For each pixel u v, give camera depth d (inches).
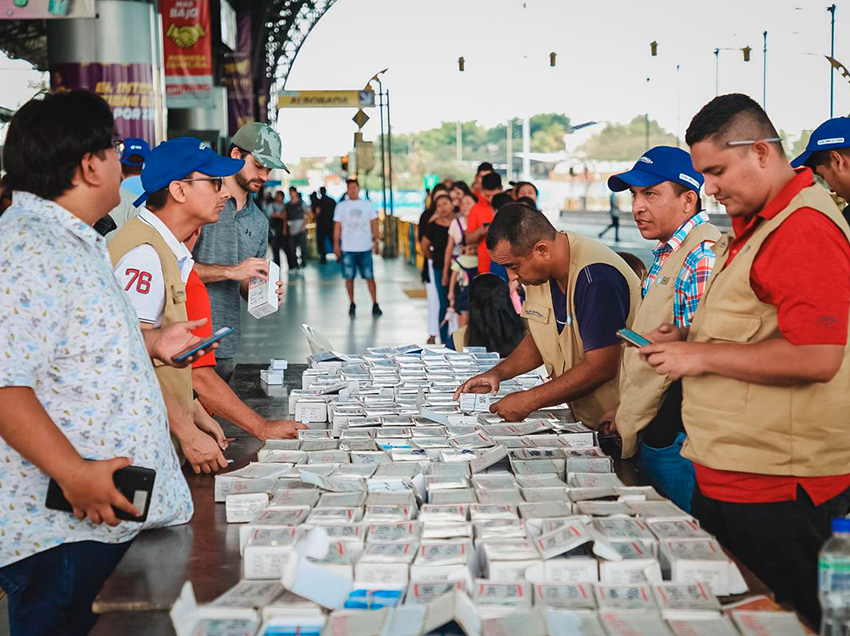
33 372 84.4
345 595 72.7
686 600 70.6
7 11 384.2
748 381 86.3
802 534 90.5
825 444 89.1
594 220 1840.6
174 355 99.3
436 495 95.0
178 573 83.1
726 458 91.0
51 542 88.4
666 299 119.2
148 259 111.0
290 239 855.1
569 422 135.4
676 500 118.5
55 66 507.8
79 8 385.4
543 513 87.4
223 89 905.5
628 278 132.6
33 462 83.3
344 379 157.3
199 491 107.3
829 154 142.3
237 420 127.7
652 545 80.0
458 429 125.1
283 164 184.4
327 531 82.7
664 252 127.2
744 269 88.2
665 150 127.3
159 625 74.8
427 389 151.3
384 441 118.0
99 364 87.3
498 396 142.2
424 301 587.5
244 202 187.0
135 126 512.7
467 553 77.8
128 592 79.2
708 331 91.8
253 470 104.8
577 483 100.4
